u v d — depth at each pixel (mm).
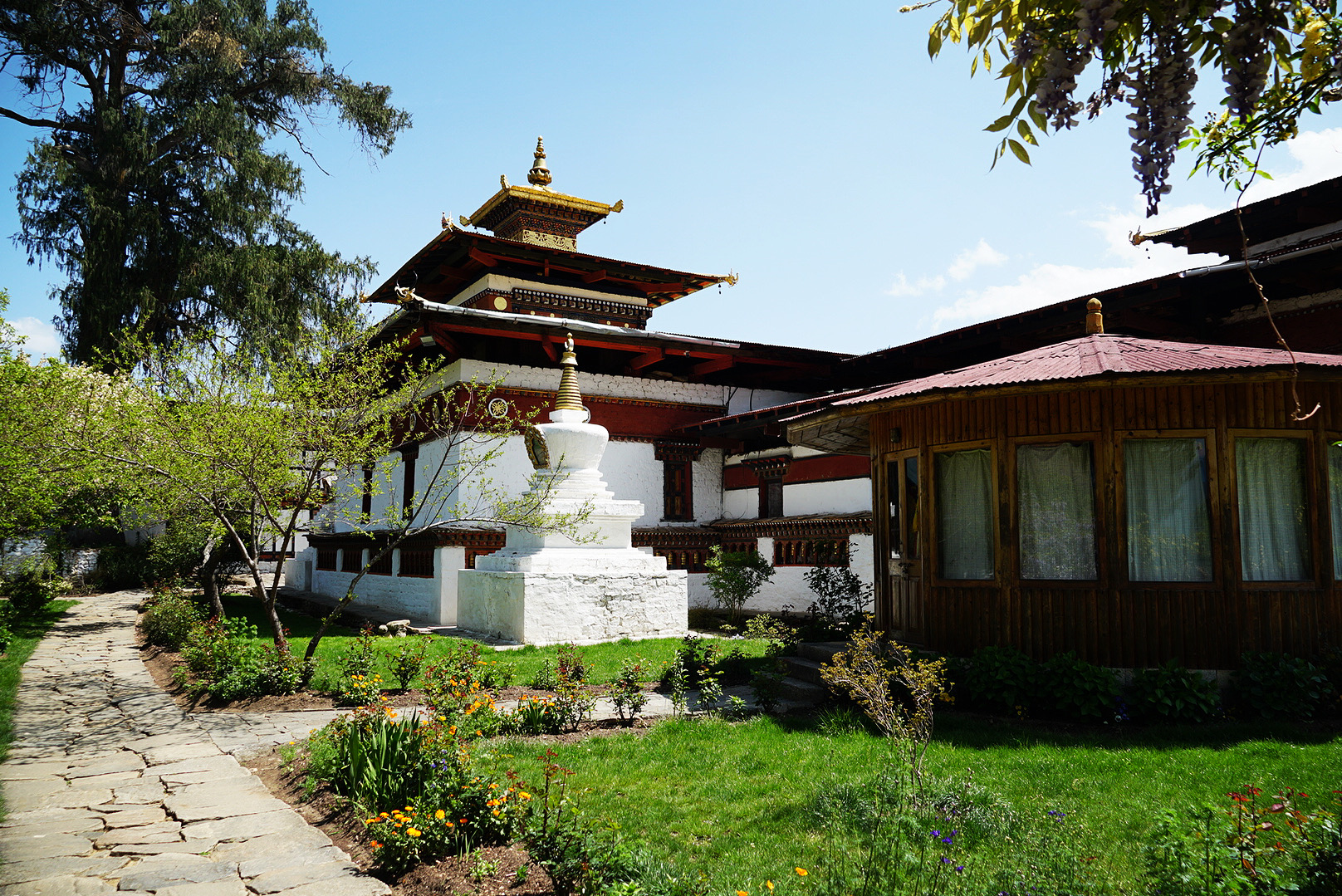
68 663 14266
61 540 28500
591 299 27000
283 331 30375
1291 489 9344
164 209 32781
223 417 11695
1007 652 9328
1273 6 3053
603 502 16453
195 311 32031
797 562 20406
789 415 20125
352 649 11875
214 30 31984
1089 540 9477
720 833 5805
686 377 25453
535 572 15180
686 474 24297
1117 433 9344
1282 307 14836
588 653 14125
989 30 3498
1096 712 8570
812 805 6094
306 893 5078
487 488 20656
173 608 16078
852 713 9109
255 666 11258
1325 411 9359
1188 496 9273
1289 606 9078
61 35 30250
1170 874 4445
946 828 5348
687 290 28531
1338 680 8734
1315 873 4320
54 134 32531
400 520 13648
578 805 6199
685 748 7898
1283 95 3562
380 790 6289
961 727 8391
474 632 16797
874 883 4656
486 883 4965
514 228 28219
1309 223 14383
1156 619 9102
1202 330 15281
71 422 14617
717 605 22328
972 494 10367
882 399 10453
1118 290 15609
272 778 7570
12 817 6473
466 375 21375
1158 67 3160
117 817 6480
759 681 9578
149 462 12414
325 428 12000
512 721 8781
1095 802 6098
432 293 28969
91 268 28703
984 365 11266
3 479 14883
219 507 12602
